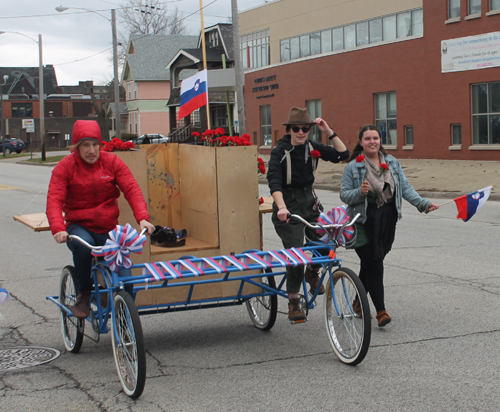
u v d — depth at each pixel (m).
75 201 4.78
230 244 5.48
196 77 7.27
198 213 5.79
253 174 5.49
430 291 6.84
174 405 3.98
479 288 6.88
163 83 61.34
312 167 5.38
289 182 5.26
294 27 34.66
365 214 5.29
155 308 5.79
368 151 5.35
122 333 4.27
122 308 4.25
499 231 10.85
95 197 4.79
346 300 4.65
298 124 5.17
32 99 86.38
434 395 4.01
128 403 4.04
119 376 4.29
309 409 3.84
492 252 8.96
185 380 4.44
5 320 6.31
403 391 4.09
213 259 4.56
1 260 9.73
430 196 17.17
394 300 6.52
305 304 5.11
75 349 5.14
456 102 23.88
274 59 36.75
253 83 36.94
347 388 4.17
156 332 5.77
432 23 24.52
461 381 4.24
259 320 5.76
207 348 5.21
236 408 3.89
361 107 28.83
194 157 5.77
